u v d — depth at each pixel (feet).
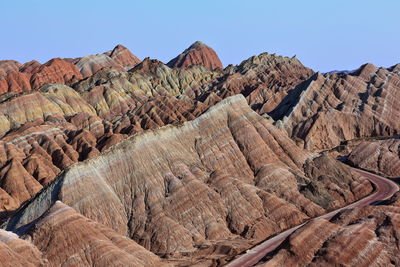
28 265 221.25
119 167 333.83
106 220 303.68
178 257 274.16
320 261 222.07
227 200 326.03
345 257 220.23
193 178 334.65
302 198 349.41
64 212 253.65
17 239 235.20
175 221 305.73
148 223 304.09
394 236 229.25
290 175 373.61
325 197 357.41
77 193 307.78
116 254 240.32
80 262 235.81
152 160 342.64
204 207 316.60
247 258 261.24
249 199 330.34
